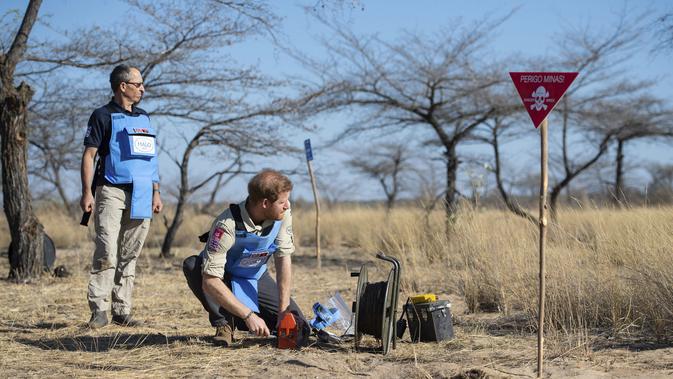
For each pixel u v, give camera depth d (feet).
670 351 19.62
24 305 28.91
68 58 42.68
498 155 61.82
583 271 25.08
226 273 20.31
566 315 23.65
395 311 20.44
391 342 20.66
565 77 16.97
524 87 17.26
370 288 20.04
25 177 36.37
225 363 18.99
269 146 49.06
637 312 22.88
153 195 24.99
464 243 31.07
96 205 23.89
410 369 18.07
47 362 19.44
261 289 20.94
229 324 21.36
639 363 18.39
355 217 68.39
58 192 75.25
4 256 52.49
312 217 75.56
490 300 27.25
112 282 24.22
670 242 24.16
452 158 51.19
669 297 21.94
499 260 27.91
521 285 26.40
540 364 17.08
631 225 27.86
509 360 19.08
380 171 104.53
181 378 17.72
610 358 19.03
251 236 19.30
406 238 41.52
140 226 24.30
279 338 20.33
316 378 17.51
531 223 31.86
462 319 25.43
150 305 28.86
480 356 19.52
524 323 24.21
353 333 21.84
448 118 52.90
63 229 63.10
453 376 17.47
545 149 17.15
